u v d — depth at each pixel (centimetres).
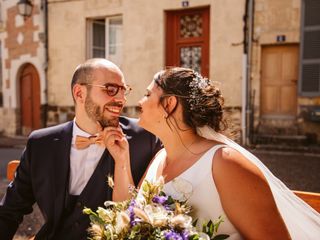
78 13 1056
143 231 131
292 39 825
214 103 156
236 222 137
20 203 203
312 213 158
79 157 198
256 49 852
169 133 161
